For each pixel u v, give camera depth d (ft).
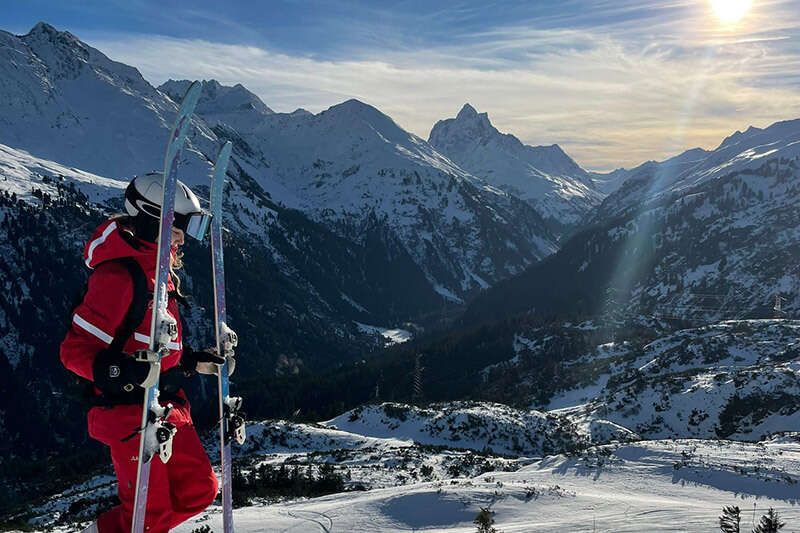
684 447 114.42
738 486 91.15
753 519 62.59
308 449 212.64
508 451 217.56
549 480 102.27
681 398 232.12
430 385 444.14
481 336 519.19
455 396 412.77
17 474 396.98
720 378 239.09
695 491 90.84
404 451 184.65
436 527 78.33
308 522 81.15
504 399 361.30
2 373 620.08
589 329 502.79
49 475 380.58
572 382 349.20
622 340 442.91
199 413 306.76
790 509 72.43
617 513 73.51
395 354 588.50
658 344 351.67
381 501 87.81
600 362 374.43
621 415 241.96
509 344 489.26
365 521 81.35
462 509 83.25
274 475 144.36
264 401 468.34
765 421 203.92
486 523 63.72
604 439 220.43
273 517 83.56
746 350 304.30
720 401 224.33
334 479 139.64
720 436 209.26
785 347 297.94
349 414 260.83
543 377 377.91
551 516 77.10
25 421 586.86
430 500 86.74
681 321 552.41
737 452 109.40
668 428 220.43
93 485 196.95
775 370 229.86
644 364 338.95
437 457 173.27
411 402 408.46
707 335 347.97
